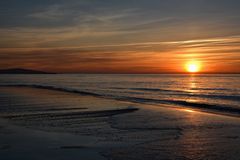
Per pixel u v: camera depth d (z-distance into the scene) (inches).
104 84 2706.7
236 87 2062.0
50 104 886.4
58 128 492.1
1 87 1934.1
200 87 2084.2
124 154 332.2
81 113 693.3
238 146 374.9
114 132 463.2
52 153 328.8
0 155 318.0
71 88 1943.9
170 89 1836.9
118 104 924.0
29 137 414.0
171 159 316.8
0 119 586.6
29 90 1621.6
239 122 571.5
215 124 548.4
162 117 642.2
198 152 345.7
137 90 1742.1
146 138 419.2
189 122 571.5
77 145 369.4
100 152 338.0
